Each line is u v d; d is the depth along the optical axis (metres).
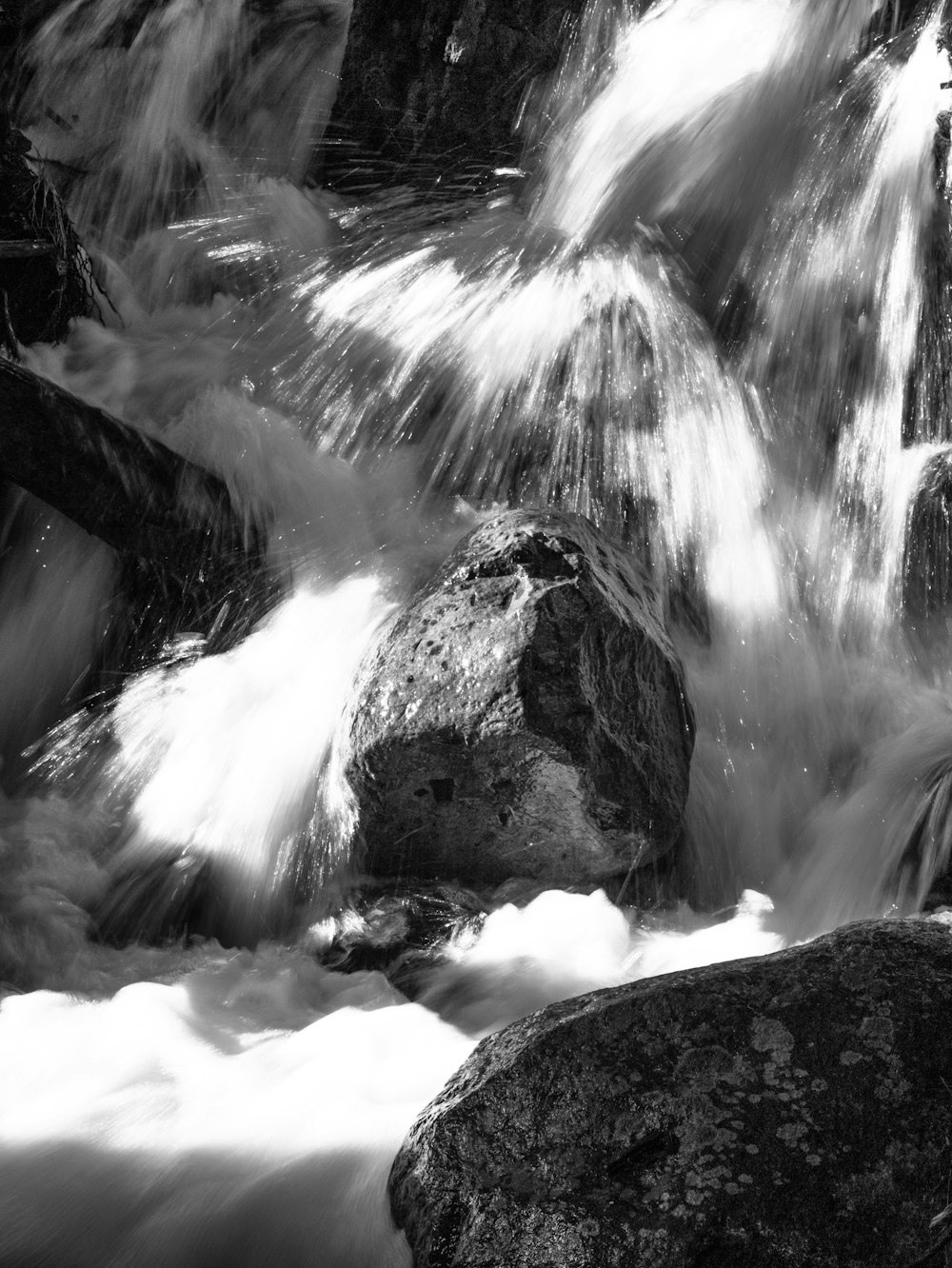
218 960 5.14
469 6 8.95
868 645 6.86
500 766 5.08
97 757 6.10
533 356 7.52
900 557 6.93
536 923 5.11
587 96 9.02
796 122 8.13
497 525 5.77
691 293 7.98
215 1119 3.94
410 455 7.49
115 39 10.15
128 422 6.55
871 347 7.48
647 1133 3.24
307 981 4.96
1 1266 3.38
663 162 8.42
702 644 6.68
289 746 5.82
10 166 7.09
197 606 6.53
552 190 8.86
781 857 5.85
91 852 5.67
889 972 3.48
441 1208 3.24
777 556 7.03
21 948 5.05
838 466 7.39
